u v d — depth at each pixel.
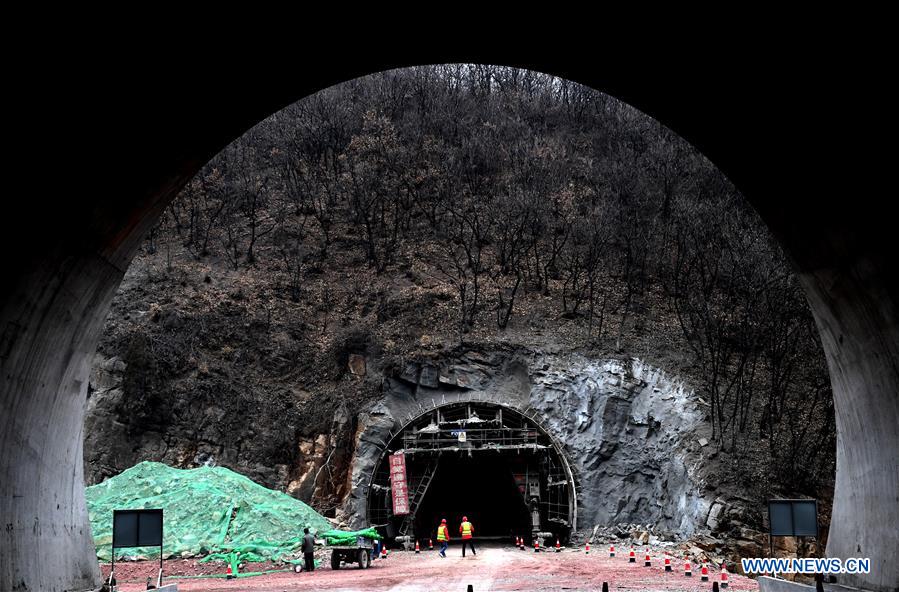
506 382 53.84
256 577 29.61
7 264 13.27
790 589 17.52
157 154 15.84
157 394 52.59
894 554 15.12
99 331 18.52
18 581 14.34
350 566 34.03
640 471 49.81
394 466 48.41
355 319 58.56
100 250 16.38
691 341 54.75
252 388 54.41
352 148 73.25
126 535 17.89
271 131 75.88
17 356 14.46
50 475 16.50
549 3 14.48
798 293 56.25
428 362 53.84
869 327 15.74
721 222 65.00
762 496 44.41
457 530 63.94
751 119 15.35
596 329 56.47
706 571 28.36
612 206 67.50
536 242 64.81
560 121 79.25
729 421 49.19
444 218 67.62
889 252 13.99
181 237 64.94
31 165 12.92
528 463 50.69
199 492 39.41
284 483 51.31
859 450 17.12
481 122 78.19
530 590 23.27
